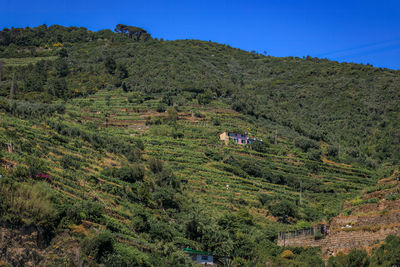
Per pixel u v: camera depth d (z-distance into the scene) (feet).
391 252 147.64
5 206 153.58
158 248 186.39
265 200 284.82
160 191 240.12
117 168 262.06
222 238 205.05
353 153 429.79
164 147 361.71
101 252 164.96
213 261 197.36
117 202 215.72
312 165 368.27
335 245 176.65
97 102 475.72
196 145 374.22
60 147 263.70
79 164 241.55
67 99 473.26
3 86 464.24
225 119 453.17
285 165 366.22
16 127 263.70
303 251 186.70
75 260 159.43
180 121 432.66
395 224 164.35
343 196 306.14
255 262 190.60
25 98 439.63
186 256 183.01
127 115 442.09
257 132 440.86
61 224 167.22
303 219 264.52
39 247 156.35
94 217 183.21
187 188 282.77
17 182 174.50
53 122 315.17
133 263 166.09
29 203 160.86
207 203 265.13
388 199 189.26
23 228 154.61
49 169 213.66
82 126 376.27
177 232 209.87
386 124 506.07
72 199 189.98
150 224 202.69
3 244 146.51
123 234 185.06
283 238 202.90
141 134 394.52
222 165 336.90
